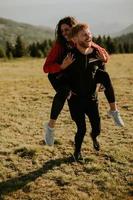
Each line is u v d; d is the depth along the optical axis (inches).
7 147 376.8
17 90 826.2
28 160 335.0
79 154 326.3
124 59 2397.9
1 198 262.7
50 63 257.8
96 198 260.7
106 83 266.5
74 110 286.7
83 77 263.9
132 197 262.8
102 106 598.5
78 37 251.8
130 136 414.3
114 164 321.4
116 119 270.1
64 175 298.7
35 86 905.5
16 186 280.7
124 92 746.2
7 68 2044.8
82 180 290.0
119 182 286.0
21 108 593.9
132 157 340.2
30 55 4785.9
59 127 463.2
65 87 263.7
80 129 301.4
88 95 275.6
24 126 473.4
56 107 263.0
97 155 346.3
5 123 486.3
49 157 342.3
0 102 649.0
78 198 261.0
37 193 270.2
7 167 319.6
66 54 259.1
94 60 262.2
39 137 419.2
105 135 417.7
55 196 265.0
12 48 4810.5
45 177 296.8
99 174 299.7
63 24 256.4
